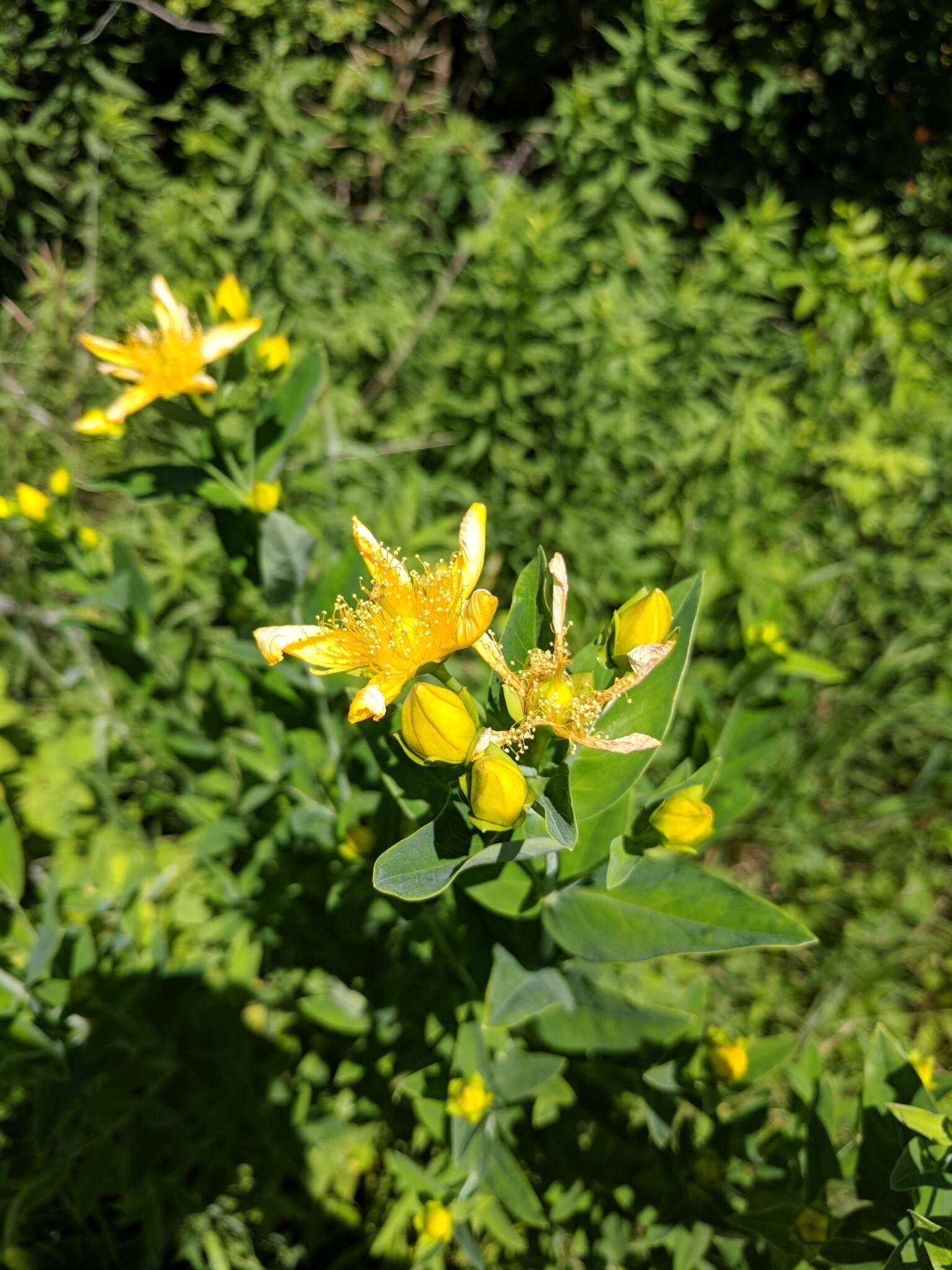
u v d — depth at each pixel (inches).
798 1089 10.6
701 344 20.1
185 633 18.7
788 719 19.0
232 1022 13.9
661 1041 10.5
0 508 12.0
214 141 20.7
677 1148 11.4
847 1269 9.8
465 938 10.4
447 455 21.6
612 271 20.8
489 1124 11.6
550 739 8.2
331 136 22.0
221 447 11.4
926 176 24.6
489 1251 14.3
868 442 19.3
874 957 18.3
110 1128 12.6
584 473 20.0
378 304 21.5
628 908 9.1
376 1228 15.2
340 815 11.9
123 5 21.3
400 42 23.4
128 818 17.9
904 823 19.4
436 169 22.7
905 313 21.5
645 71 19.2
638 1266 13.0
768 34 23.0
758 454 21.3
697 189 26.4
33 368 20.0
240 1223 14.6
